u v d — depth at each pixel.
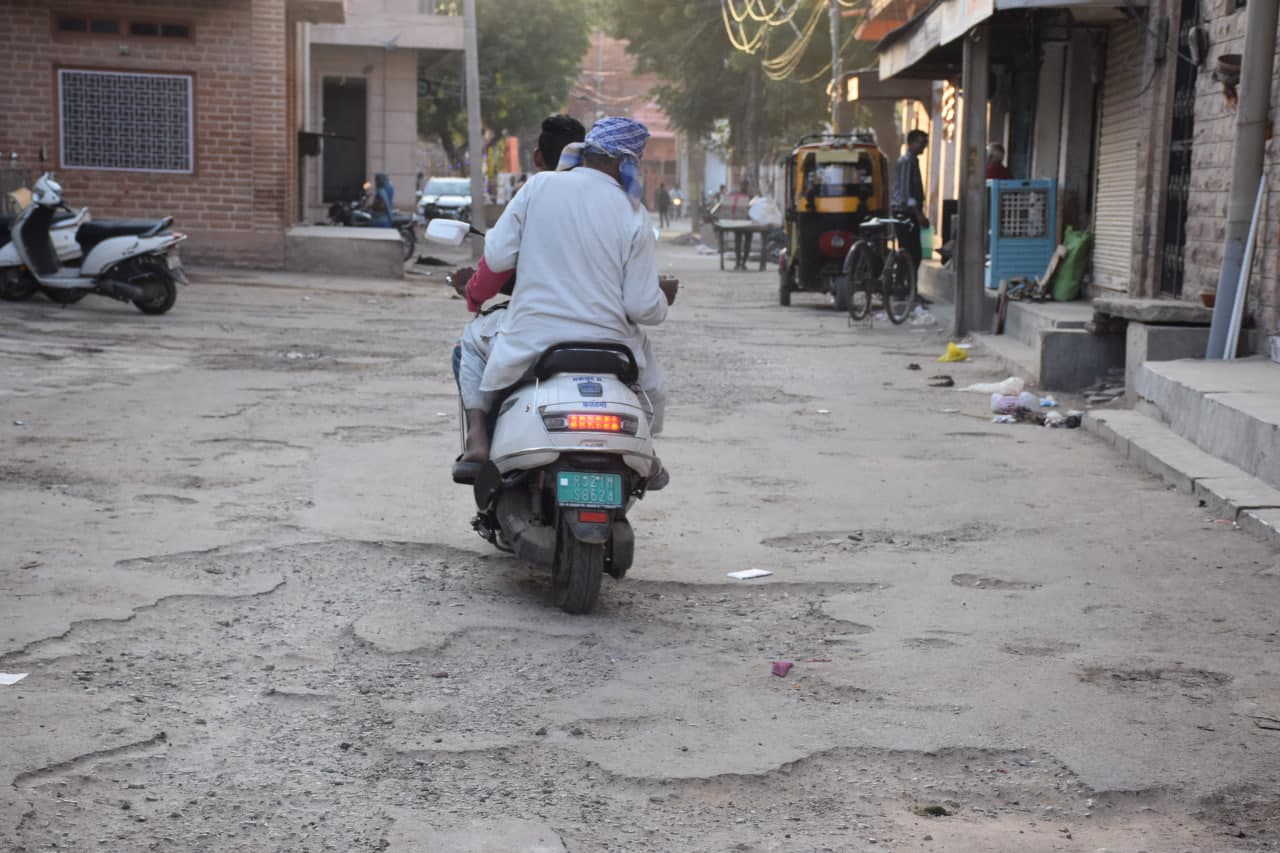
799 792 3.59
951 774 3.72
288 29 24.45
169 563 5.55
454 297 19.56
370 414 9.34
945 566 5.89
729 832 3.34
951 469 8.04
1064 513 6.91
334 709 4.09
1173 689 4.39
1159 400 9.02
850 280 16.92
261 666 4.44
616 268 5.14
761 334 15.91
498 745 3.84
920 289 23.92
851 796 3.57
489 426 5.43
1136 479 7.79
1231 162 10.51
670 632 4.94
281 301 17.88
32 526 6.02
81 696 4.09
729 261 34.75
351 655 4.58
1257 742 3.95
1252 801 3.56
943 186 24.38
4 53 20.19
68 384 10.14
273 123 21.20
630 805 3.48
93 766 3.60
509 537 5.25
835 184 19.39
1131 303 10.26
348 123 37.16
